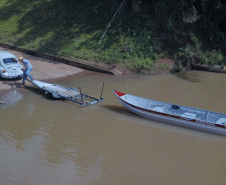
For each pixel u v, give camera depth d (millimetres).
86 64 20641
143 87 17469
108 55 21797
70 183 8336
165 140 10961
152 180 8586
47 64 20750
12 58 17172
